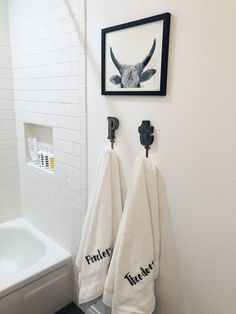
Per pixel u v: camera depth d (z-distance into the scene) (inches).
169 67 36.5
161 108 38.7
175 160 38.4
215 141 33.6
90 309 64.7
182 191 38.4
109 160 46.4
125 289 41.7
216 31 31.1
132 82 41.4
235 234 33.9
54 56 58.5
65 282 68.1
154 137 40.4
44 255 67.4
